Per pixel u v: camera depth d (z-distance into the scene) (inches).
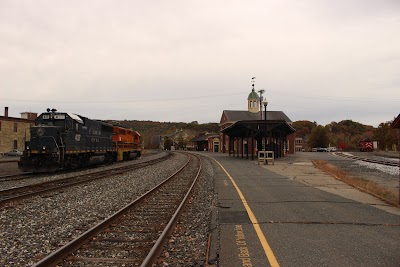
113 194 553.6
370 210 390.6
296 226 315.6
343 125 5876.0
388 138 3750.0
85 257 239.8
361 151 2957.7
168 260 235.5
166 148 4776.1
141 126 7815.0
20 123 2610.7
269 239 273.6
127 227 329.4
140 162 1503.4
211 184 678.5
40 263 207.5
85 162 1111.6
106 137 1321.4
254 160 1533.0
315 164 1190.9
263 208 404.2
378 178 847.7
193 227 329.4
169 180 741.3
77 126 1012.5
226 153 2741.1
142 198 478.9
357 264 217.8
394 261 223.1
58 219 371.6
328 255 234.8
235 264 219.9
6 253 254.5
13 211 409.1
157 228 324.8
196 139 4185.5
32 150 894.4
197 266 221.9
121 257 243.3
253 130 1562.5
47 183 672.4
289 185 626.8
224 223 330.0
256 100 2893.7
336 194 514.3
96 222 361.1
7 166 1243.2
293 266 215.2
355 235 284.8
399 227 311.9
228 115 2810.0
